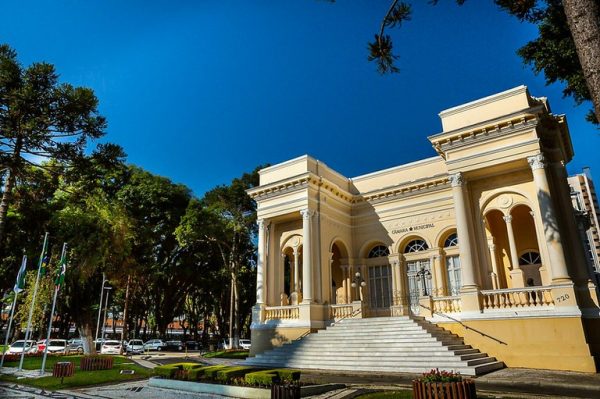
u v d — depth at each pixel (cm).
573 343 1468
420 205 2394
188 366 1377
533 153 1734
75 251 2462
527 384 1164
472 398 794
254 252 3997
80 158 1789
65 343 3806
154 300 4297
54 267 2612
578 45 544
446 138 1962
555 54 1377
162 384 1291
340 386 1147
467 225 1842
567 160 2108
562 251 1588
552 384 1150
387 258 2447
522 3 991
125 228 2720
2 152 1642
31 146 1698
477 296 1722
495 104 1941
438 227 2298
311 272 2200
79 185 2264
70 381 1412
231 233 3578
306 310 2127
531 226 2044
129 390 1252
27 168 2011
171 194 3766
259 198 2538
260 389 1031
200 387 1167
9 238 2766
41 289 2669
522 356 1558
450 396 791
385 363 1569
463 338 1712
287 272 3672
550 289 1584
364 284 2417
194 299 4944
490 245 2020
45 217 2706
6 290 3462
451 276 2241
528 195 1853
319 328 2125
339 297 2552
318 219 2339
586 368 1420
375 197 2552
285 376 1140
